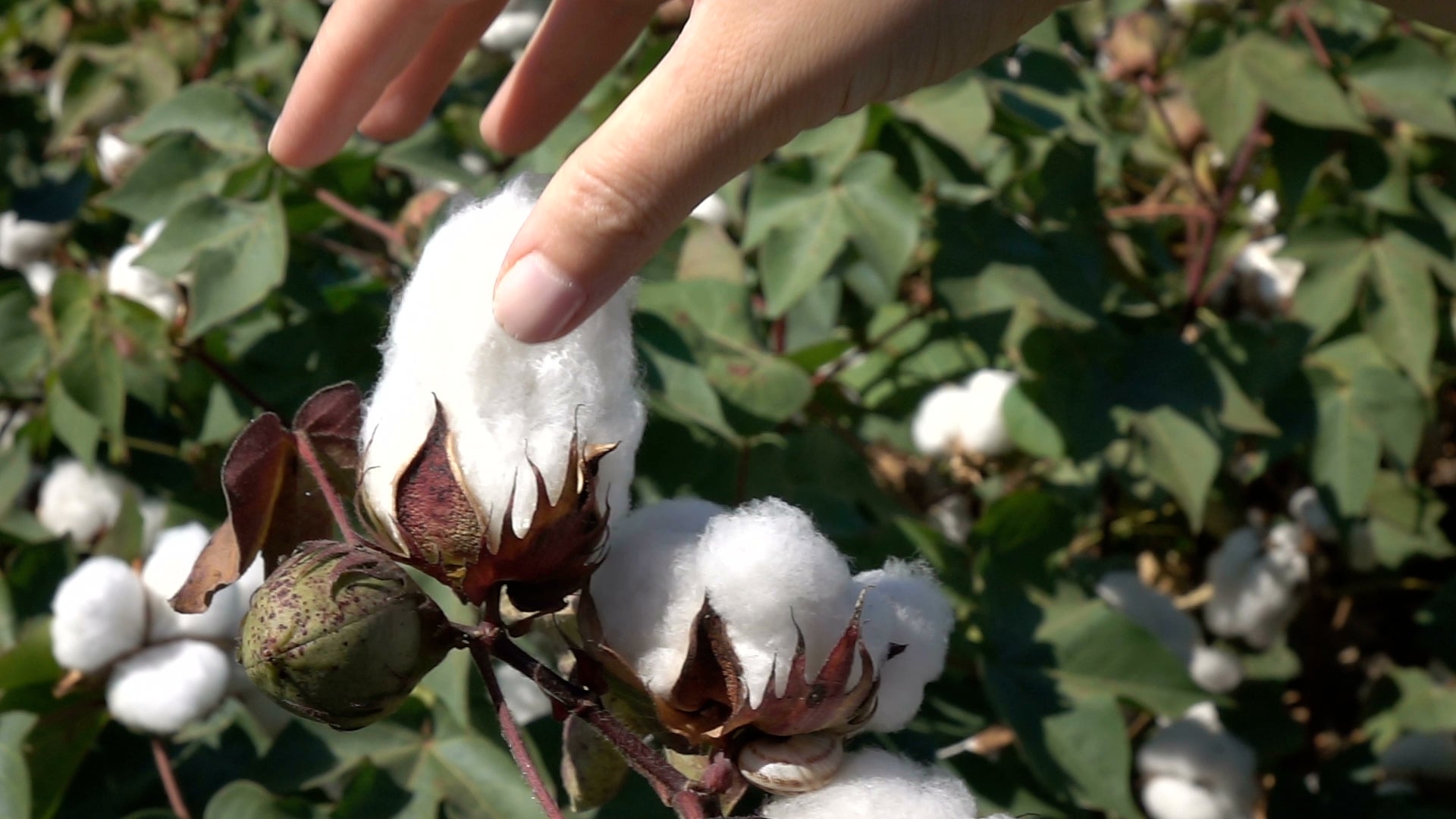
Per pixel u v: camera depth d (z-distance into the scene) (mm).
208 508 694
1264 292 848
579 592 360
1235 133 754
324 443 402
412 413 357
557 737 566
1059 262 684
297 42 929
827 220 666
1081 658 609
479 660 356
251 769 546
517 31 814
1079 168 714
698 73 371
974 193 707
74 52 979
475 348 353
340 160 724
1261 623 815
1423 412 779
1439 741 783
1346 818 764
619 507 363
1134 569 798
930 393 815
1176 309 831
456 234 366
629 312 372
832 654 339
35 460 775
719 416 603
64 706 576
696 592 348
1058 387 694
